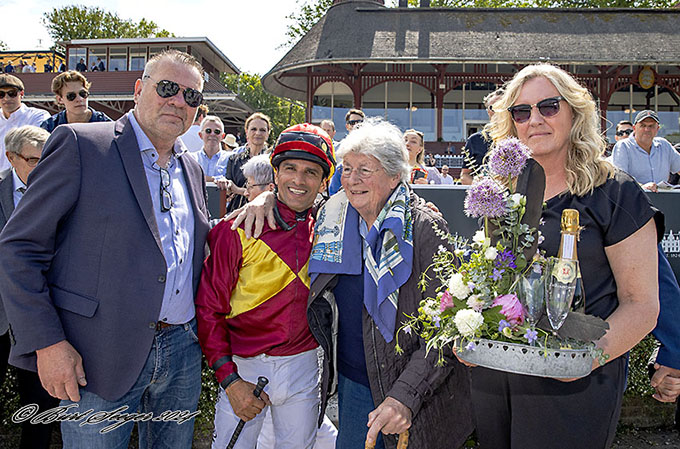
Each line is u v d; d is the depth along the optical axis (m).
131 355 2.13
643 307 1.71
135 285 2.12
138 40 28.02
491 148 2.12
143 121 2.26
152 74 2.24
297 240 2.40
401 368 2.15
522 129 1.92
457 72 20.31
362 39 20.84
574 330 1.58
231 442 2.33
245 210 2.40
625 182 1.81
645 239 1.75
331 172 2.41
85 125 2.19
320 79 20.56
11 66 31.88
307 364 2.46
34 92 28.67
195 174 2.58
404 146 2.21
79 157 2.08
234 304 2.38
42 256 2.02
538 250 1.79
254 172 3.33
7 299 1.95
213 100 24.92
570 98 1.86
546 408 1.84
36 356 2.07
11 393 3.55
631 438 3.92
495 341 1.58
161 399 2.42
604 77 20.36
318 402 2.53
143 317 2.14
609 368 1.84
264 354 2.38
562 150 1.90
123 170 2.16
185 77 2.25
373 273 2.12
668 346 2.10
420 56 19.75
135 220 2.13
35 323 1.94
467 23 22.17
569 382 1.82
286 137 2.32
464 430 2.26
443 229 2.16
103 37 52.84
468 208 1.75
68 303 2.06
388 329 2.09
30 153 3.00
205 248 2.54
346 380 2.32
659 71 20.83
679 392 2.08
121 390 2.12
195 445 3.64
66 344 2.02
